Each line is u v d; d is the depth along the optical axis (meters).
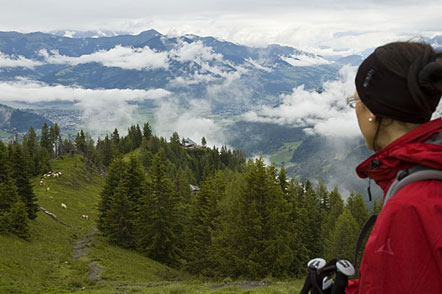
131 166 65.56
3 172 53.75
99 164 149.88
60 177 111.19
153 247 53.94
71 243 52.72
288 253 35.31
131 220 58.38
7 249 38.66
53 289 26.17
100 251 47.97
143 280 35.22
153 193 55.91
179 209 61.78
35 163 116.88
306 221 54.81
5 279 27.59
